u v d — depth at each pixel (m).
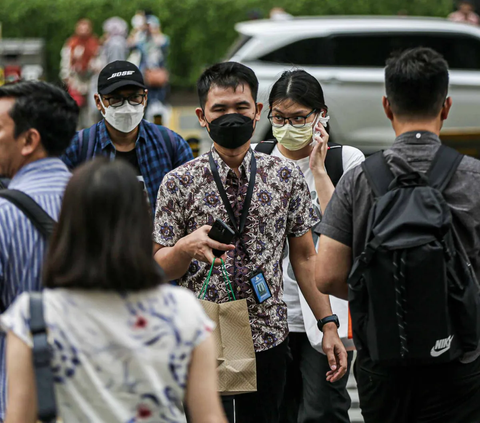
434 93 3.76
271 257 4.49
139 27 20.44
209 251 4.13
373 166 3.78
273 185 4.50
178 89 26.97
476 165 3.74
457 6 24.83
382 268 3.54
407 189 3.64
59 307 2.73
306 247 4.69
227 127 4.32
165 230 4.45
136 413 2.74
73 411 2.73
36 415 2.75
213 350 2.86
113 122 5.67
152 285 2.76
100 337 2.71
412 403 3.91
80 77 19.78
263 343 4.46
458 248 3.68
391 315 3.56
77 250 2.73
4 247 3.39
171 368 2.76
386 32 14.20
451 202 3.70
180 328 2.78
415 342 3.54
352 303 3.72
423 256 3.48
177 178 4.44
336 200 3.89
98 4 26.14
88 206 2.72
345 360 4.68
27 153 3.54
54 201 3.49
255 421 4.63
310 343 5.15
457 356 3.68
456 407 3.87
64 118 3.58
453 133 14.23
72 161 5.81
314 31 14.11
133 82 5.58
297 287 5.23
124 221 2.73
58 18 26.08
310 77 5.32
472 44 14.44
